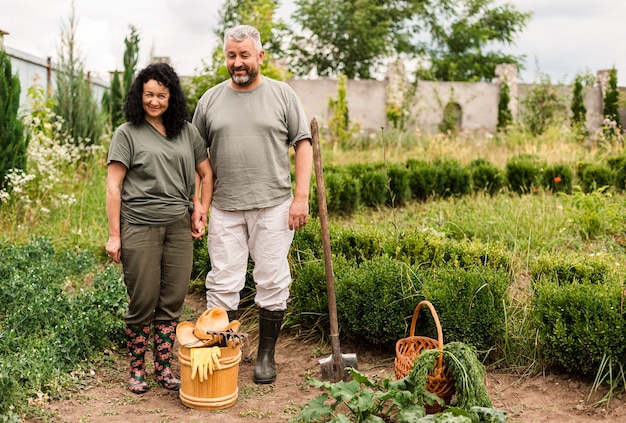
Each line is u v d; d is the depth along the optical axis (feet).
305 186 12.53
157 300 12.09
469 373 10.20
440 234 18.28
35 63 40.45
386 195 31.07
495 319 13.10
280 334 15.58
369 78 94.99
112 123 44.62
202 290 18.56
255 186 12.53
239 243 12.94
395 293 13.89
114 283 16.52
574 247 21.59
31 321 13.88
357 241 17.57
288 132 12.83
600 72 67.41
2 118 24.61
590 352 11.86
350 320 14.24
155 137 11.75
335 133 61.36
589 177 32.76
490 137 56.08
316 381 10.12
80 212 25.29
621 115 67.41
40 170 26.55
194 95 45.03
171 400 11.70
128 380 12.62
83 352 13.20
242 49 12.07
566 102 67.10
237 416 11.03
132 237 11.66
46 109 31.94
